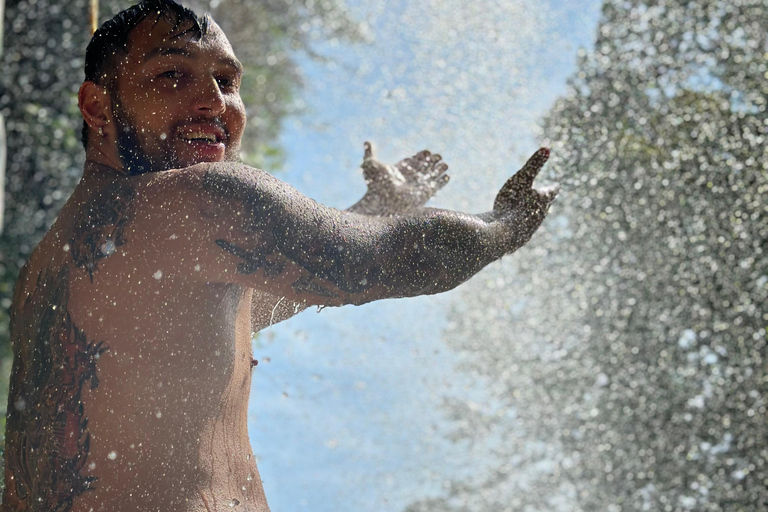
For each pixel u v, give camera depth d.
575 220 4.39
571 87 4.49
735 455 4.38
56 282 1.50
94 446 1.46
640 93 4.38
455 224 1.51
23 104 7.67
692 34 4.49
